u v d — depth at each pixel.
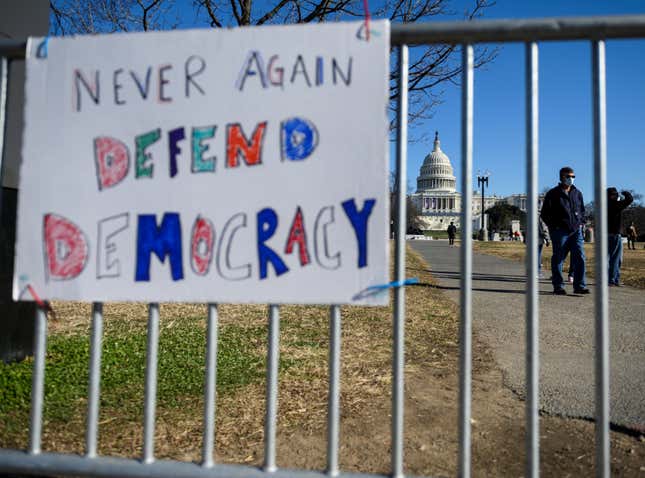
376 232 2.07
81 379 3.77
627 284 10.63
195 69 2.17
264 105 2.13
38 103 2.25
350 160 2.09
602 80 2.01
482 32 2.04
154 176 2.18
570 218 8.70
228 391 3.71
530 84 2.05
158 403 3.45
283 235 2.11
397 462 2.00
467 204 2.04
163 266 2.16
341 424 3.21
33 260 2.21
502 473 2.62
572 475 2.61
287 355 4.59
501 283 10.60
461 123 2.09
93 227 2.20
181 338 5.09
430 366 4.44
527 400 1.99
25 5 4.29
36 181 2.23
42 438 2.87
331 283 2.08
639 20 1.96
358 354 4.73
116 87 2.21
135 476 2.03
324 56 2.11
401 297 2.04
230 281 2.12
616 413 3.42
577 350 5.07
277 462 2.71
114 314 6.20
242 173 2.13
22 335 4.09
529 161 2.04
